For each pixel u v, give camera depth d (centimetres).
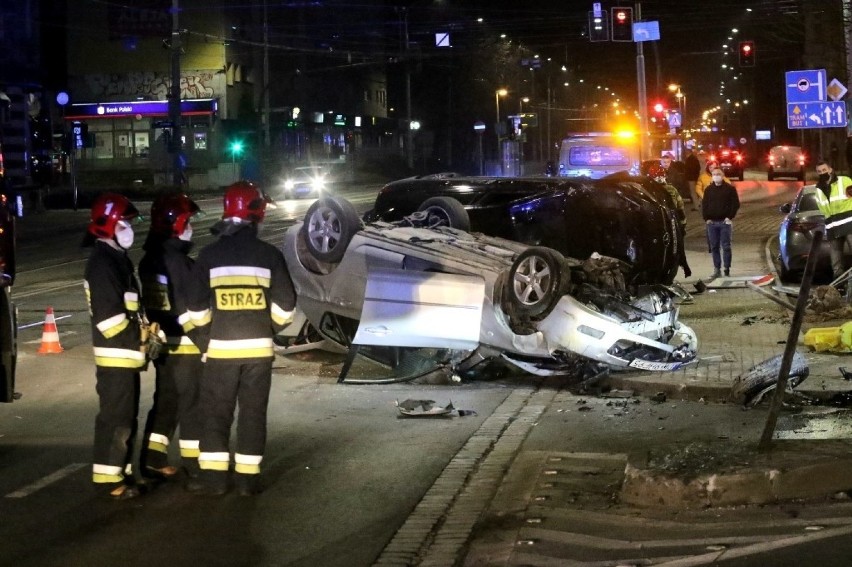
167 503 704
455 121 8300
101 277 688
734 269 1895
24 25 4769
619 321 1034
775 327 1280
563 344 1004
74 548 618
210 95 6719
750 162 9325
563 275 999
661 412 922
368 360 1140
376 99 9244
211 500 709
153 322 736
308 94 7888
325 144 8106
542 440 847
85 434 908
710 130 10656
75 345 1371
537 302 999
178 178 4166
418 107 8556
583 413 934
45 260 2602
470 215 1305
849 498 639
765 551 554
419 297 1054
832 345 1099
